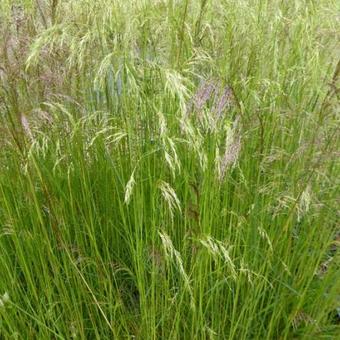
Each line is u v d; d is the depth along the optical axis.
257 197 2.30
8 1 2.70
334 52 2.81
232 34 2.60
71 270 2.29
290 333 2.41
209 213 2.23
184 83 2.35
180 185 2.35
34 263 2.20
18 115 2.13
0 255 2.16
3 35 2.38
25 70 2.30
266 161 2.37
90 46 2.41
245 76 2.55
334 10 2.93
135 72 2.29
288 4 2.87
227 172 2.26
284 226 2.28
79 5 2.54
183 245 2.25
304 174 2.36
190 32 2.52
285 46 2.79
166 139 2.15
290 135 2.61
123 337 2.29
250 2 2.80
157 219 2.29
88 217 2.42
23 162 2.14
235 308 2.15
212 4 2.74
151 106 2.25
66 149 2.41
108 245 2.58
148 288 2.24
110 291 2.19
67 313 2.25
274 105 2.53
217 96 2.17
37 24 2.66
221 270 2.29
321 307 2.40
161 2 2.55
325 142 2.40
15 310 2.20
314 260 2.30
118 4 2.44
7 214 2.23
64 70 2.43
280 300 2.36
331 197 2.44
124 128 2.31
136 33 2.40
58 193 2.43
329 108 2.38
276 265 2.38
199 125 2.22
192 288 2.11
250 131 2.42
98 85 2.44
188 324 2.30
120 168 2.35
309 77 2.68
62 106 2.23
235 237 2.32
